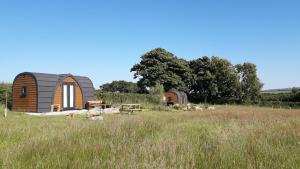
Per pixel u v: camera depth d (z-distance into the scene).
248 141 9.13
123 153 7.53
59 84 33.91
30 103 31.64
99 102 37.62
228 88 84.31
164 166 6.44
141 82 81.50
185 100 65.06
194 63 88.94
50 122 17.39
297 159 7.34
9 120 17.31
